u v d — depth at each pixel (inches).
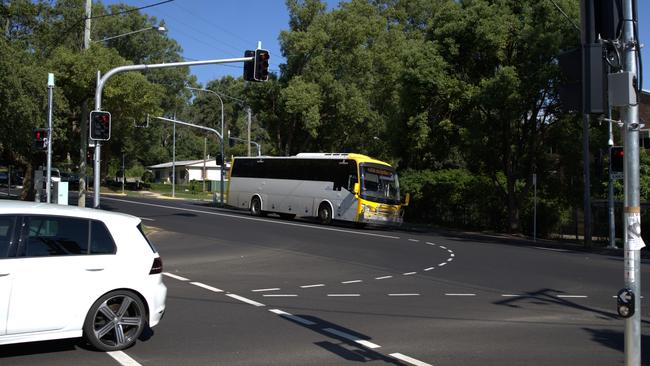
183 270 545.6
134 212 1280.8
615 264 641.6
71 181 2596.0
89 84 1074.7
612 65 194.9
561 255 736.3
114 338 268.4
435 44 1131.3
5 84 873.5
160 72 2443.4
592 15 198.4
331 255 670.5
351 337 303.6
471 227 1326.3
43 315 246.5
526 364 259.8
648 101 1734.7
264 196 1332.4
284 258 639.1
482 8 1087.0
